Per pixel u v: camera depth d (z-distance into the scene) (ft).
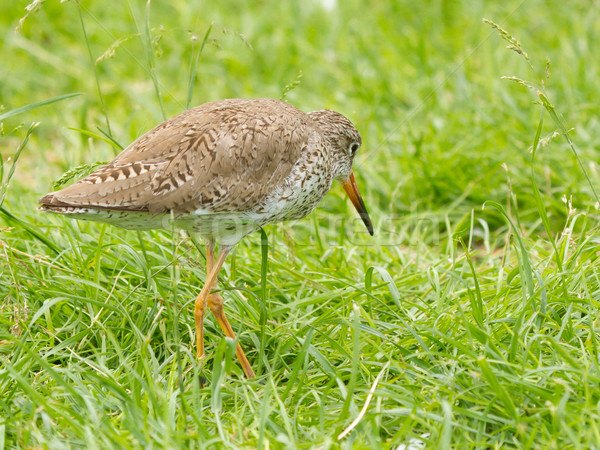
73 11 65.00
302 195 31.86
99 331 30.48
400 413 24.76
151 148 28.99
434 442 24.22
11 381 27.50
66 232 34.30
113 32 62.44
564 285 29.37
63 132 51.24
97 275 31.30
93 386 27.17
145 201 28.14
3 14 65.26
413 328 29.43
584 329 29.14
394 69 56.95
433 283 32.96
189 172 28.66
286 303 34.04
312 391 26.53
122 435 24.27
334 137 35.99
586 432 23.35
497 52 56.44
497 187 44.57
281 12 65.72
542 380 26.17
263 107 31.35
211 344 31.37
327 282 34.91
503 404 25.02
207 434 24.31
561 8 62.69
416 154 45.93
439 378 27.04
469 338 27.61
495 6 63.41
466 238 43.78
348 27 62.03
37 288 31.58
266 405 24.52
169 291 32.55
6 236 35.19
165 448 23.16
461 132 49.06
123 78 59.16
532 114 49.32
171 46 61.57
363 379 27.71
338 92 54.85
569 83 50.72
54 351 28.96
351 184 38.65
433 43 60.49
